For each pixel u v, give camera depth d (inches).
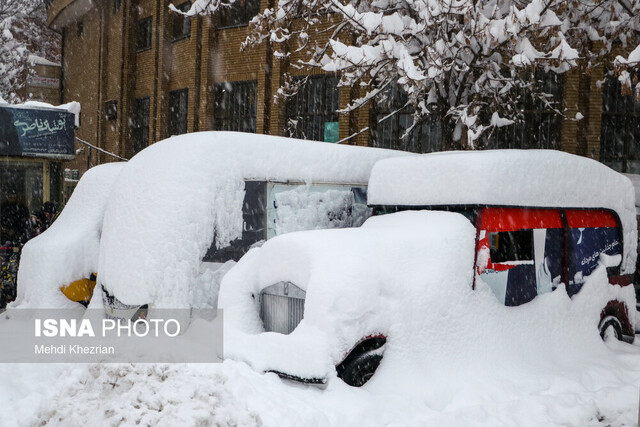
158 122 1007.6
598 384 264.4
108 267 302.5
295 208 339.0
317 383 224.4
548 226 302.7
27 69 1413.6
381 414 217.2
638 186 500.7
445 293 258.1
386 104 744.3
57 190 520.7
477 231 275.7
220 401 193.6
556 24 440.1
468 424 213.8
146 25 1093.8
